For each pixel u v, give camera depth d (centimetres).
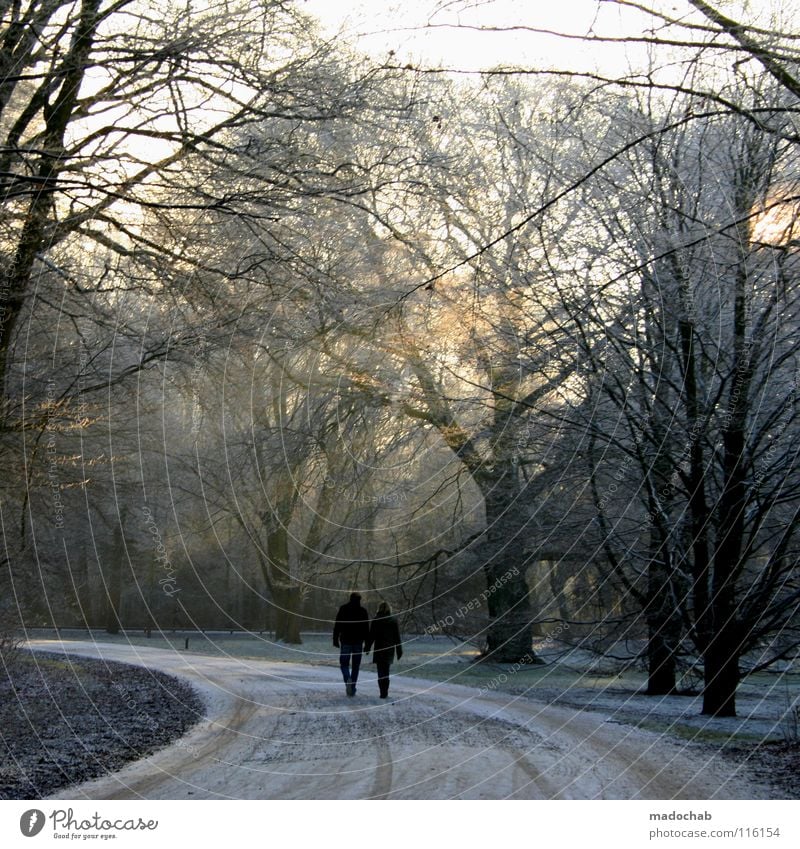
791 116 1144
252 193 1336
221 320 1491
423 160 1529
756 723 1198
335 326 1683
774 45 902
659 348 1459
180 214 1428
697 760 921
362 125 1402
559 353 1662
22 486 1652
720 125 1270
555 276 1608
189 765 907
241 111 1360
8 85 1288
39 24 1276
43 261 1361
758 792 770
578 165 1599
